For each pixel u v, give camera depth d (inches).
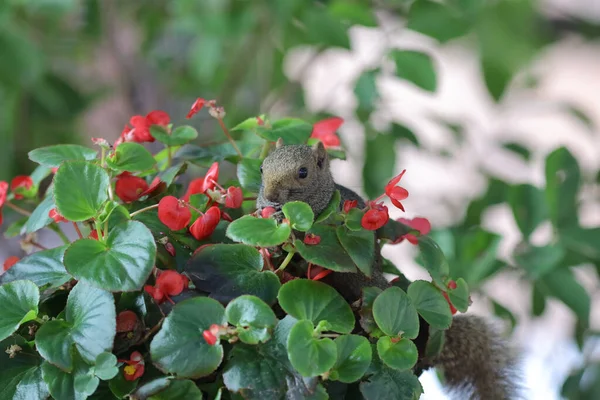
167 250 53.7
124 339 52.0
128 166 54.6
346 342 51.7
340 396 52.7
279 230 51.8
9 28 78.6
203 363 50.9
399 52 71.9
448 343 58.1
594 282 78.7
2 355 52.2
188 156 58.2
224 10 82.2
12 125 86.1
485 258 69.4
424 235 56.6
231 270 52.7
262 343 51.6
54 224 57.2
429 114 86.4
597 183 79.4
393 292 52.4
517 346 59.3
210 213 53.8
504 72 85.4
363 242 53.0
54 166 55.1
